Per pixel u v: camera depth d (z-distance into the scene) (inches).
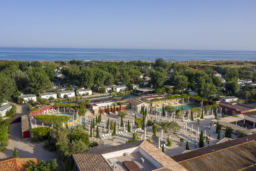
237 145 1635.1
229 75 6067.9
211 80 4953.3
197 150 1624.0
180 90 4975.4
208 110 3422.7
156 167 1192.8
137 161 1267.2
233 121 2596.0
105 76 5123.0
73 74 5236.2
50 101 4067.4
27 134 2162.9
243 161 1448.1
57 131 1913.1
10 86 3395.7
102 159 1198.9
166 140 2161.7
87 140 1955.0
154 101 3843.5
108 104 3481.8
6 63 6791.3
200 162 1397.6
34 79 4220.0
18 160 1341.0
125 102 3703.3
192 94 4579.2
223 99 3917.3
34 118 2539.4
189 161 1393.9
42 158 1747.0
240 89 4913.9
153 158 1227.2
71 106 3221.0
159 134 2363.4
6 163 1269.7
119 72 6889.8
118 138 2230.6
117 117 3034.0
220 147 1663.4
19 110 3417.8
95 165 1136.2
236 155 1508.4
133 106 3476.9
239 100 3961.6
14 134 2300.7
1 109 2935.5
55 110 3255.4
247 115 2819.9
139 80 6200.8
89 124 2669.8
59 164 1632.6
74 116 2992.1
